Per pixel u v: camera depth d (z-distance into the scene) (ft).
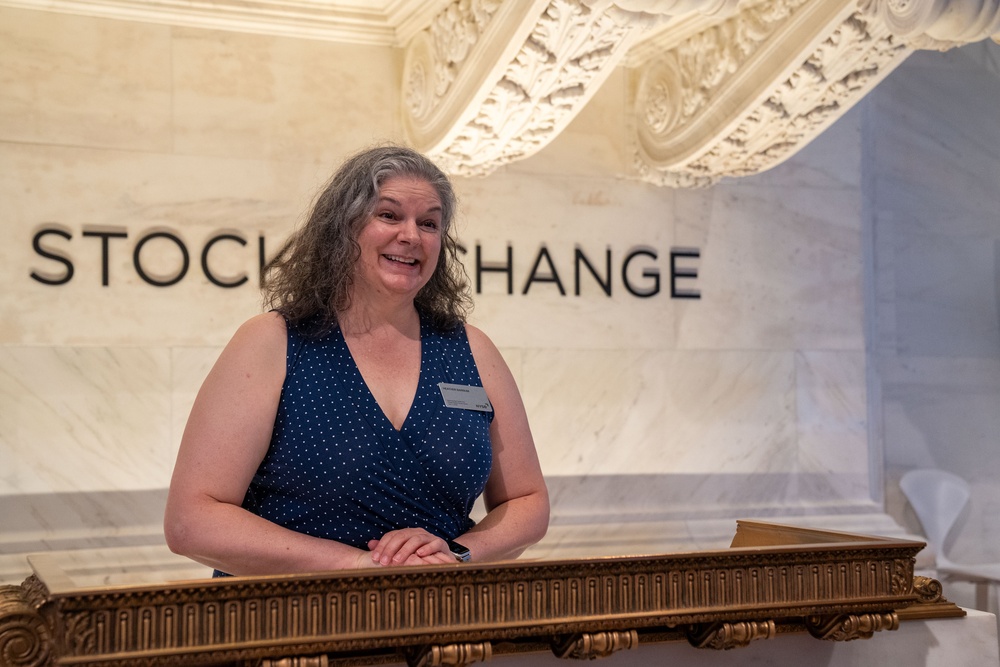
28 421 15.35
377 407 7.39
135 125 15.93
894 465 20.36
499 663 6.07
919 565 19.69
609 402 18.34
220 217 16.29
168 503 7.18
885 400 20.39
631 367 18.49
